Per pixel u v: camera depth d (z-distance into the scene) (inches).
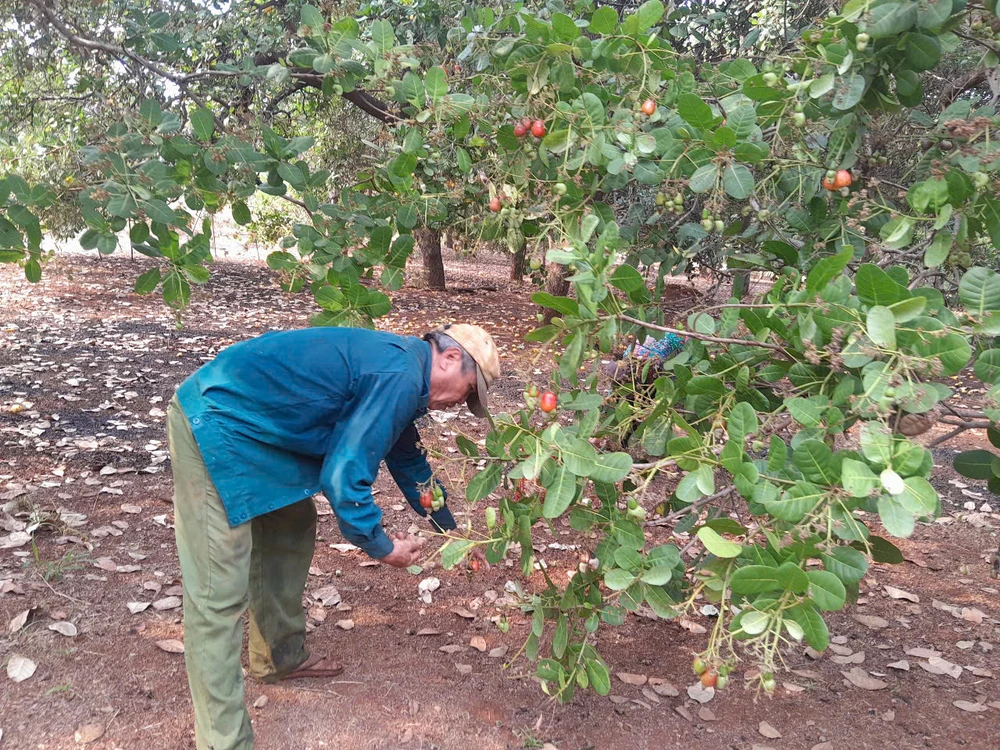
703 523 110.4
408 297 573.9
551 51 107.3
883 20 83.0
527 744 108.7
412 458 108.6
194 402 91.4
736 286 116.5
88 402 259.1
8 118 236.4
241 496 91.2
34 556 145.7
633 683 128.4
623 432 98.6
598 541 99.1
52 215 131.7
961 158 84.3
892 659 140.9
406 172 125.4
